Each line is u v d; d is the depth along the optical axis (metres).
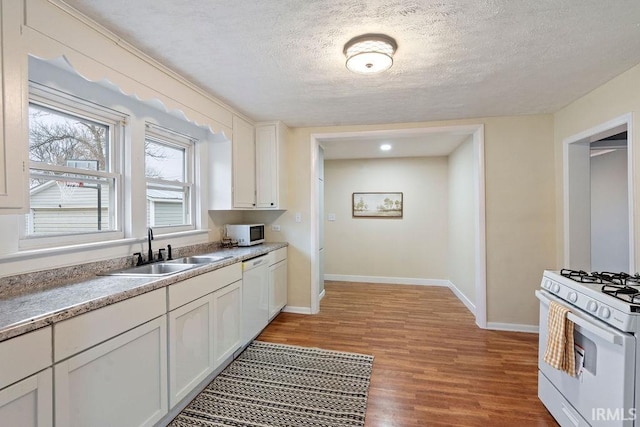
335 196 5.71
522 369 2.49
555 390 1.86
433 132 3.50
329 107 3.04
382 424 1.84
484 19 1.61
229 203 3.11
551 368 1.91
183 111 2.34
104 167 2.10
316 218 3.87
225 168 3.11
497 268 3.37
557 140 3.18
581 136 2.76
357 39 1.80
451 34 1.75
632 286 1.66
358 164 5.61
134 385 1.53
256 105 2.99
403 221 5.45
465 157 4.09
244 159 3.36
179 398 1.84
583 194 2.98
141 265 2.22
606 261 4.28
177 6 1.50
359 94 2.68
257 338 3.11
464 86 2.51
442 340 3.06
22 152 1.30
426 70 2.21
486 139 3.37
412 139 4.10
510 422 1.86
